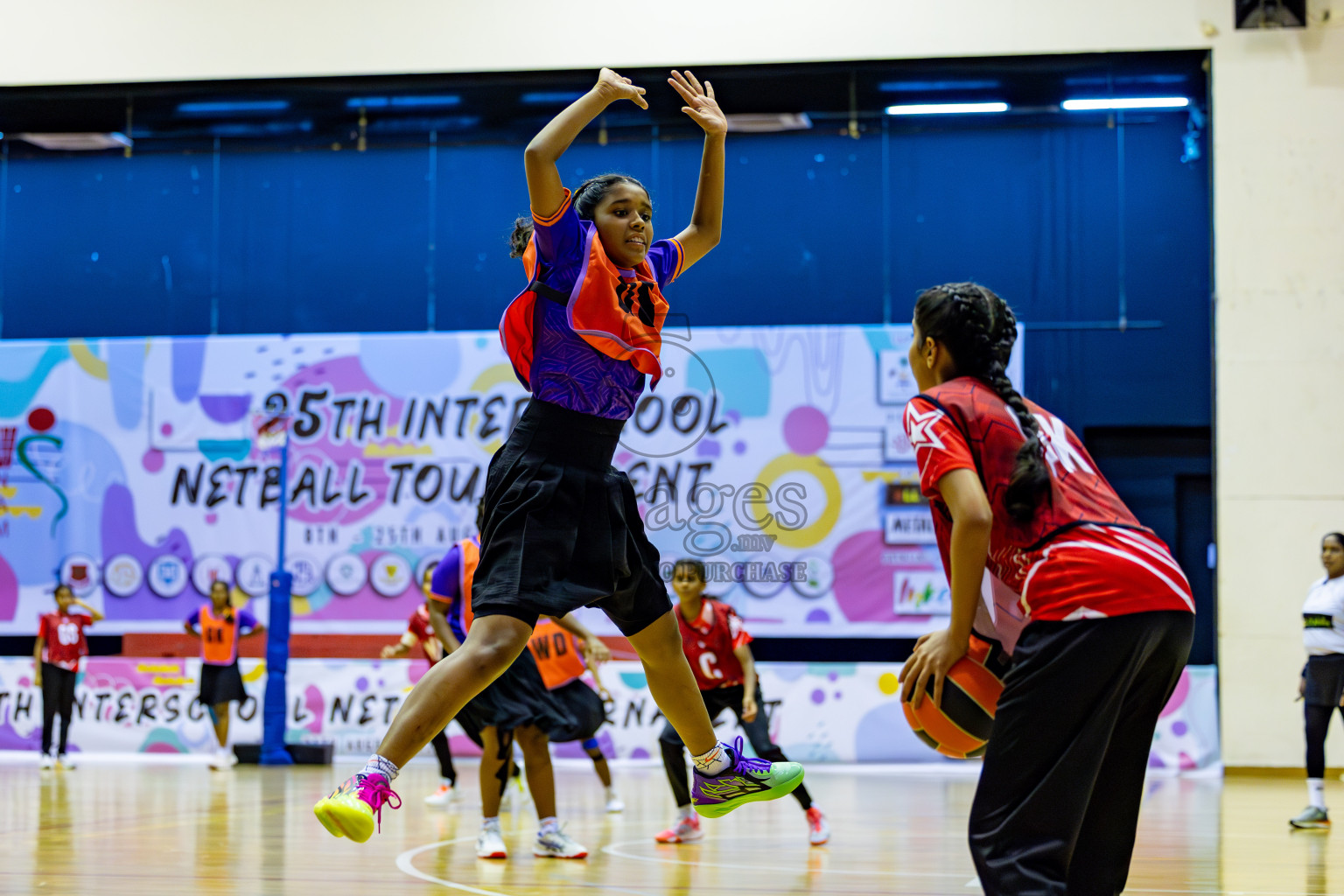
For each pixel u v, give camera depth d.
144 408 10.30
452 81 10.66
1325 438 9.62
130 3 10.80
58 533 10.23
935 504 2.17
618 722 9.59
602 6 10.49
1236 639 9.52
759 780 2.41
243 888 3.75
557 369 2.18
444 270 10.89
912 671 2.11
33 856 4.48
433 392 10.15
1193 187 10.25
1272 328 9.77
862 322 10.47
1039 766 1.98
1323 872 4.26
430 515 10.04
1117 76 10.26
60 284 11.15
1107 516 2.06
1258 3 9.88
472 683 2.01
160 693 9.88
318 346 10.28
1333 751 9.21
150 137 11.20
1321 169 9.82
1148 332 10.19
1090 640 1.96
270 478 10.17
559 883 3.93
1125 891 3.81
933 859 4.57
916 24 10.20
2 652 10.45
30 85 10.75
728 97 10.64
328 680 9.80
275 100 10.88
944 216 10.48
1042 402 10.23
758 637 9.78
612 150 10.81
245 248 11.05
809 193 10.61
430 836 5.34
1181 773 9.25
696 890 3.79
